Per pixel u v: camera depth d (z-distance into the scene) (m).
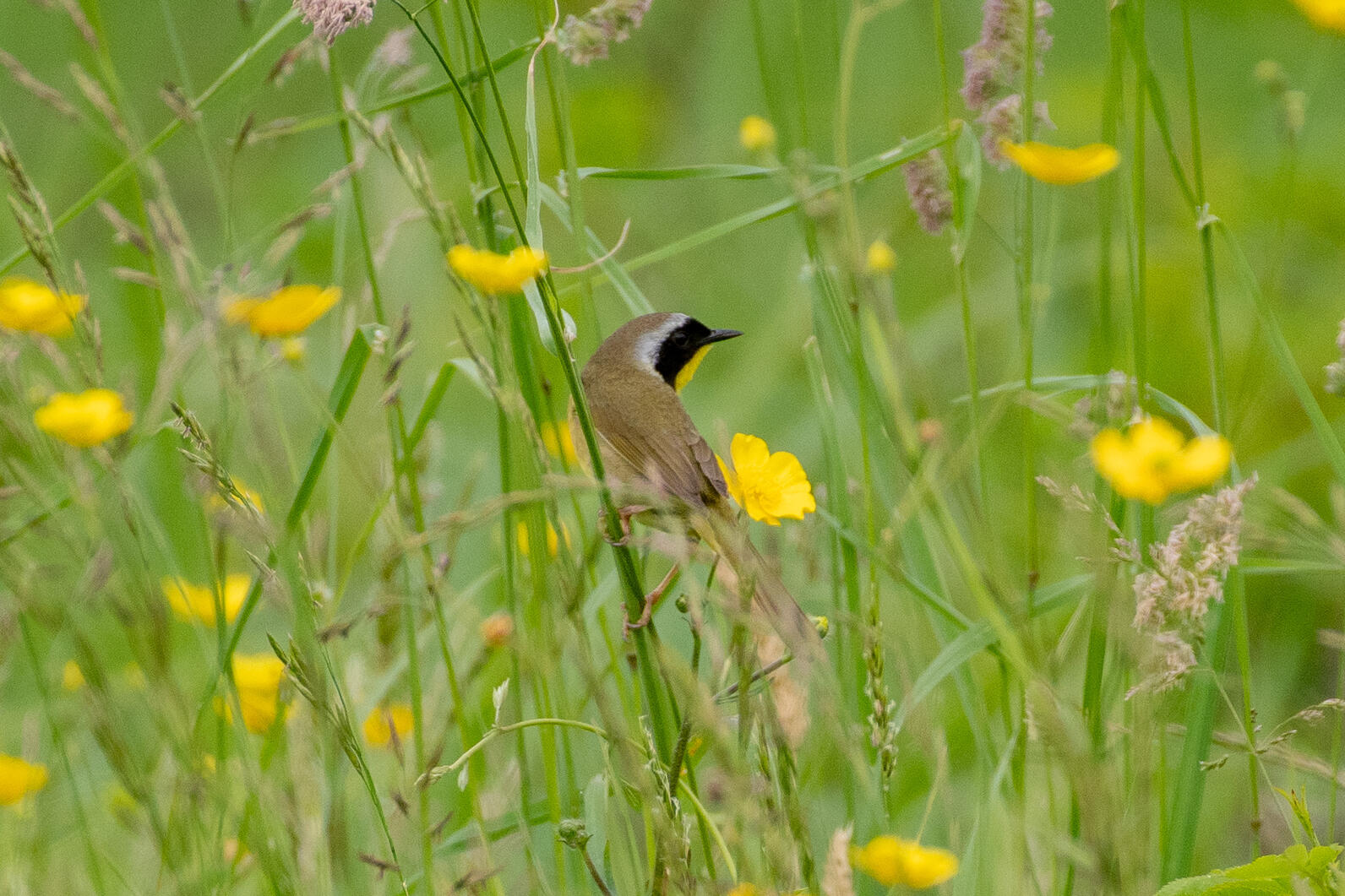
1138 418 7.17
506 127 6.89
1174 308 13.34
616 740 5.44
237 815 6.82
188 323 7.95
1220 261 13.49
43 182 13.66
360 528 12.09
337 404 7.77
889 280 7.93
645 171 7.97
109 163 12.83
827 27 16.83
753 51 16.72
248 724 8.26
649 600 7.59
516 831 7.36
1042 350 13.17
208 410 11.99
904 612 7.79
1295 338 12.61
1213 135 15.52
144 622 5.97
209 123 16.06
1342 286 13.06
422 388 12.80
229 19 16.61
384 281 13.65
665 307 15.15
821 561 7.99
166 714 6.01
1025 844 5.99
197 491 6.52
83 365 6.86
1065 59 17.25
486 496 12.06
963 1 16.77
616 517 6.68
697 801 5.77
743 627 5.32
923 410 8.38
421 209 6.98
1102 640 6.90
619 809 7.01
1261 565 7.22
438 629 6.67
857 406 8.33
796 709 5.57
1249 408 10.06
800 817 5.52
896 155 8.05
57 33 14.93
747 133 8.11
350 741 6.05
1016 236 8.09
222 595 6.61
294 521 7.15
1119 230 13.50
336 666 7.15
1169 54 16.78
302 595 6.21
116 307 13.59
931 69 16.66
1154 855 6.68
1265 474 11.13
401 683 8.48
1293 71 15.73
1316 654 10.45
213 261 15.00
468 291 6.30
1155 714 5.84
